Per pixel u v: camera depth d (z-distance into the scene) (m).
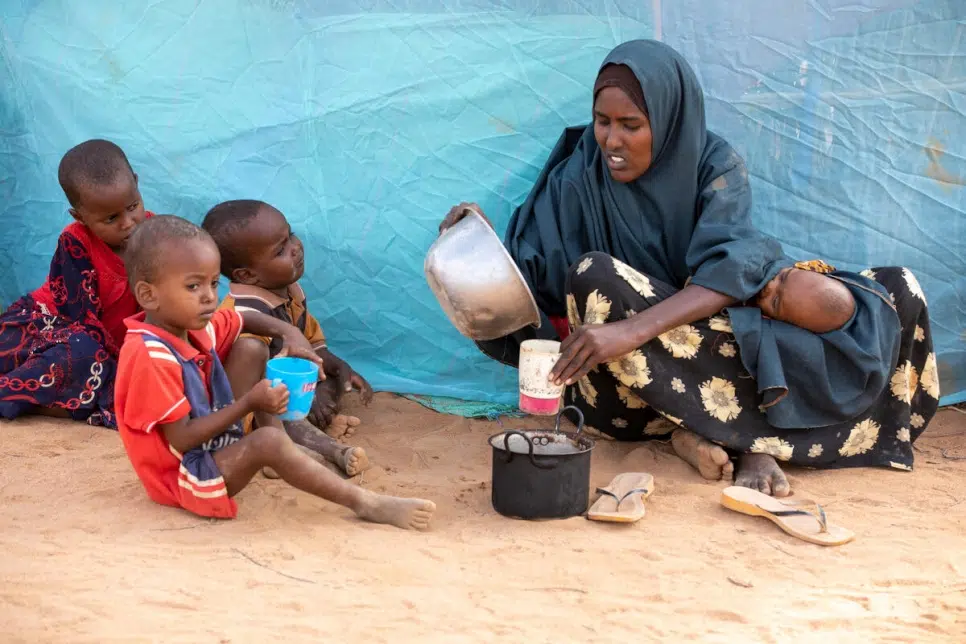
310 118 4.58
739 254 3.69
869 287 3.85
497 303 3.51
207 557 2.93
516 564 2.98
